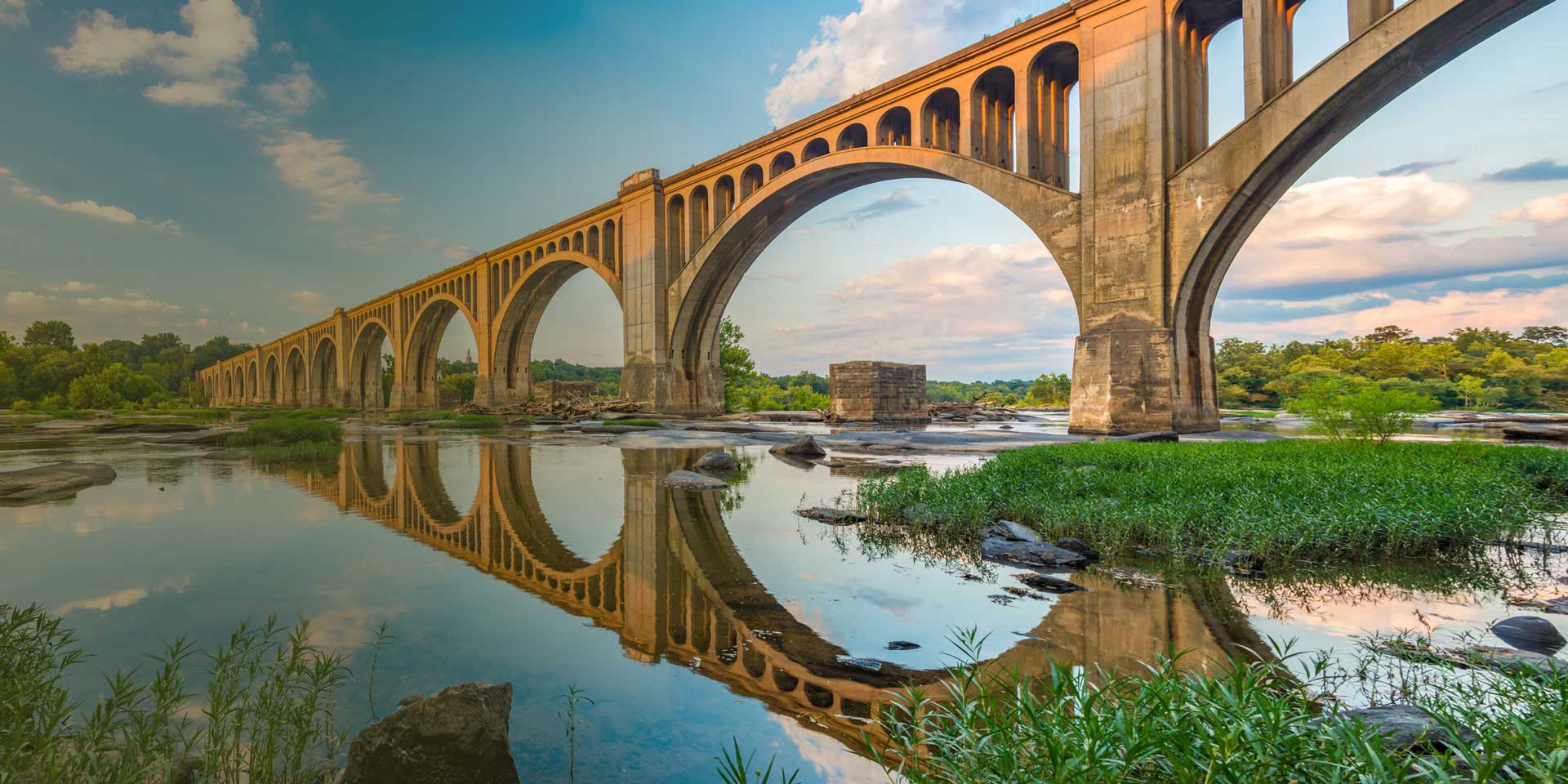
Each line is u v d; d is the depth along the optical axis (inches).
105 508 355.3
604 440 912.9
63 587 204.1
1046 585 213.8
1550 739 81.7
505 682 130.5
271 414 1819.6
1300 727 84.7
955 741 90.8
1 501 376.8
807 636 165.5
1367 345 3275.1
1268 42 768.9
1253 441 614.5
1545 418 1307.8
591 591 206.7
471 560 246.5
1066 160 1053.2
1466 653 145.4
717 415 1688.0
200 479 478.6
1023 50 976.3
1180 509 285.4
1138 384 815.1
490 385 2101.4
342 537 286.2
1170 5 820.6
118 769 92.6
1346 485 320.8
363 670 141.3
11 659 121.5
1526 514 279.1
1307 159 745.0
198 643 156.6
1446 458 430.0
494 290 2124.8
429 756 98.8
